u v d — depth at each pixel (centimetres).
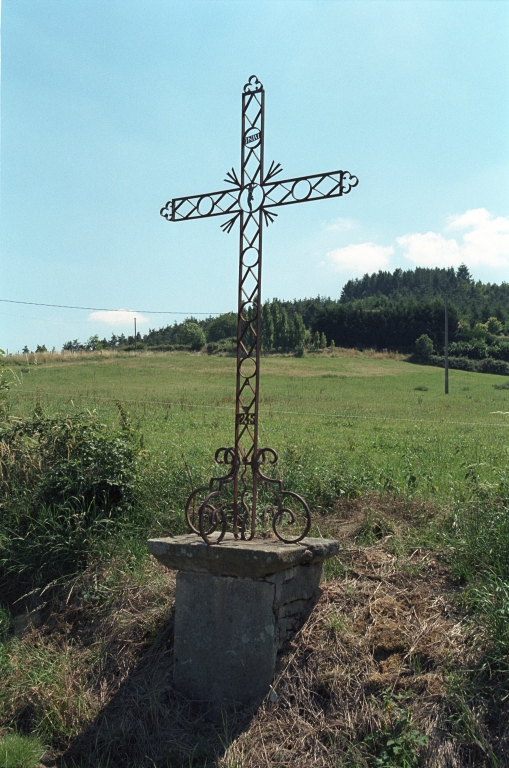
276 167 466
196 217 504
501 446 1141
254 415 470
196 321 7894
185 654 453
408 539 567
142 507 685
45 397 2114
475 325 10069
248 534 567
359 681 407
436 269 17788
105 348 7144
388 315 9112
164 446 1095
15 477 727
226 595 440
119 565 594
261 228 471
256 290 468
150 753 411
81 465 695
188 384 4216
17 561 627
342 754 373
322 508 677
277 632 431
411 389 4584
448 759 348
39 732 446
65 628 548
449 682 387
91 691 475
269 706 418
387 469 847
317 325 9481
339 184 440
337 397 3678
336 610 465
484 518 551
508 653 388
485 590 444
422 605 455
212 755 396
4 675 503
